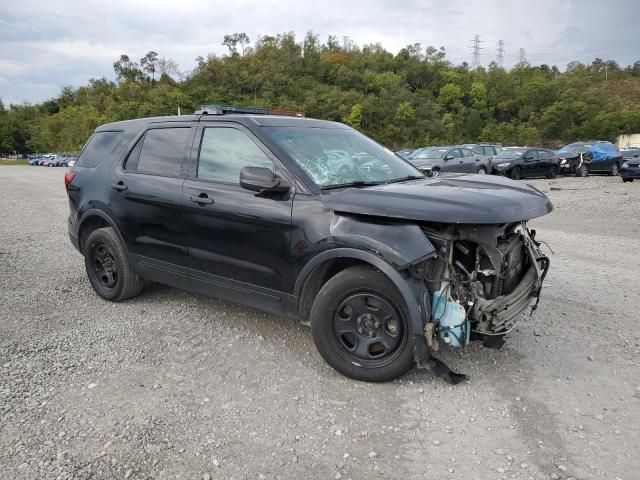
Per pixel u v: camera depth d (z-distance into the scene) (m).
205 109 4.57
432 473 2.59
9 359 3.92
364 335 3.48
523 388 3.42
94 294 5.57
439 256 3.26
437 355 3.89
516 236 3.76
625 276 6.15
